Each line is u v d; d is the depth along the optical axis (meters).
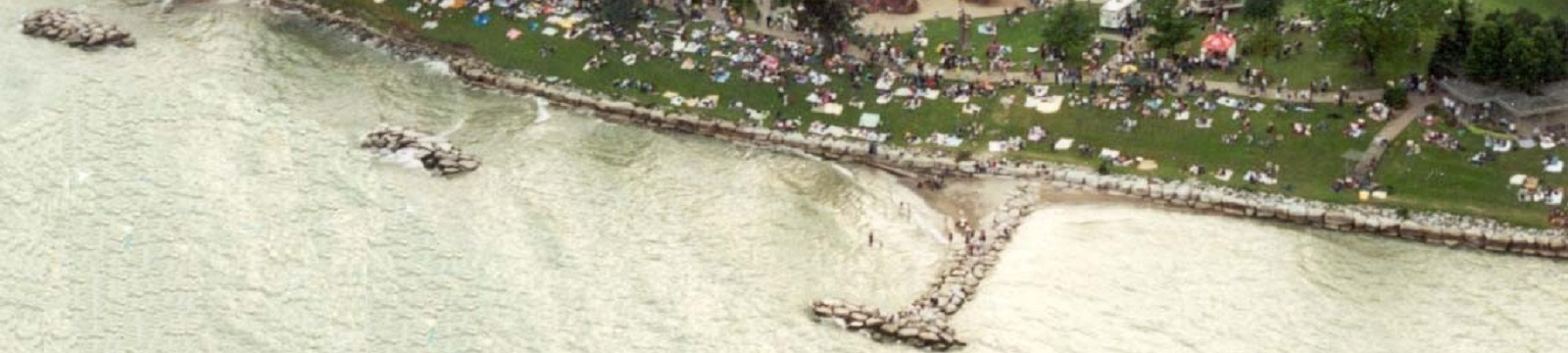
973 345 137.38
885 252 152.62
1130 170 164.50
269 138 172.50
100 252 150.12
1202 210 158.75
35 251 150.25
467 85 188.25
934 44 187.50
